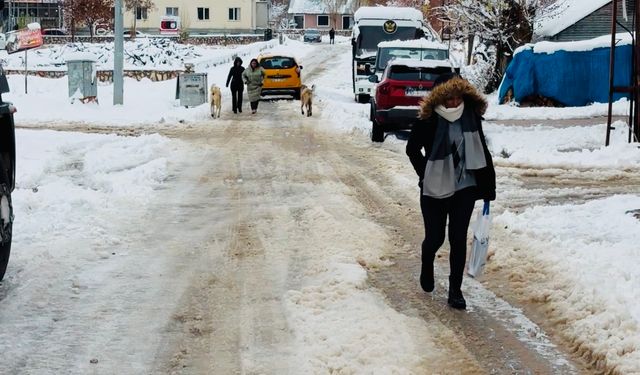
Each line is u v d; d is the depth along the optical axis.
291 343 6.27
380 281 8.07
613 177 14.11
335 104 29.41
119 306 7.20
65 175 14.18
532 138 18.44
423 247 7.45
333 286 7.64
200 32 86.50
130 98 31.55
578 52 27.38
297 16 109.75
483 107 7.16
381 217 11.03
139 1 76.25
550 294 7.32
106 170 14.85
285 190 13.11
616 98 27.11
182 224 10.59
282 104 31.45
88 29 74.94
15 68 46.00
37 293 7.45
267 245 9.42
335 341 6.20
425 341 6.34
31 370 5.72
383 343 6.14
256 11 90.62
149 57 49.84
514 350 6.22
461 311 7.16
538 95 27.69
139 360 5.96
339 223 10.36
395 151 17.98
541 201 11.95
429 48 27.12
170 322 6.79
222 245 9.46
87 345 6.24
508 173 14.63
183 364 5.88
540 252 8.63
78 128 22.38
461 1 31.73
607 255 8.20
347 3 107.69
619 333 6.18
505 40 31.52
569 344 6.34
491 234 9.66
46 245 9.14
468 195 7.16
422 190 7.29
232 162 16.30
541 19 33.53
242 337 6.42
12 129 7.75
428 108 7.14
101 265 8.52
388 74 18.91
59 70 44.09
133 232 10.09
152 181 13.80
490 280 8.09
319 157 17.00
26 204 11.07
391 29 32.91
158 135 19.67
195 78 29.45
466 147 7.07
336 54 62.72
